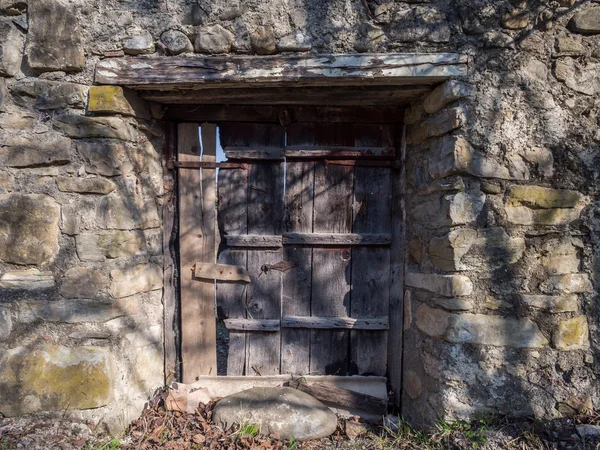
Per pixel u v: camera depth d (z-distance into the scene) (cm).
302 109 265
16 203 226
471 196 217
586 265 217
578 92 215
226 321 272
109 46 225
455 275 217
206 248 270
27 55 223
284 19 220
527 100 216
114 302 231
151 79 224
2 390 221
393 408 270
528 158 216
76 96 226
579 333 217
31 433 215
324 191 270
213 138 268
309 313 273
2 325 226
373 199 271
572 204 216
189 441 229
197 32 222
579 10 213
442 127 224
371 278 272
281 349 274
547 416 216
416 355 251
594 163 216
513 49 216
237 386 270
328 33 220
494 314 218
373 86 235
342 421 259
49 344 228
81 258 229
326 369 274
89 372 225
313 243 270
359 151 267
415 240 255
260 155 267
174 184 270
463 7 216
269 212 270
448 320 220
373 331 273
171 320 272
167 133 267
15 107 227
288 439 235
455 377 218
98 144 229
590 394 216
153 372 260
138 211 243
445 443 214
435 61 217
